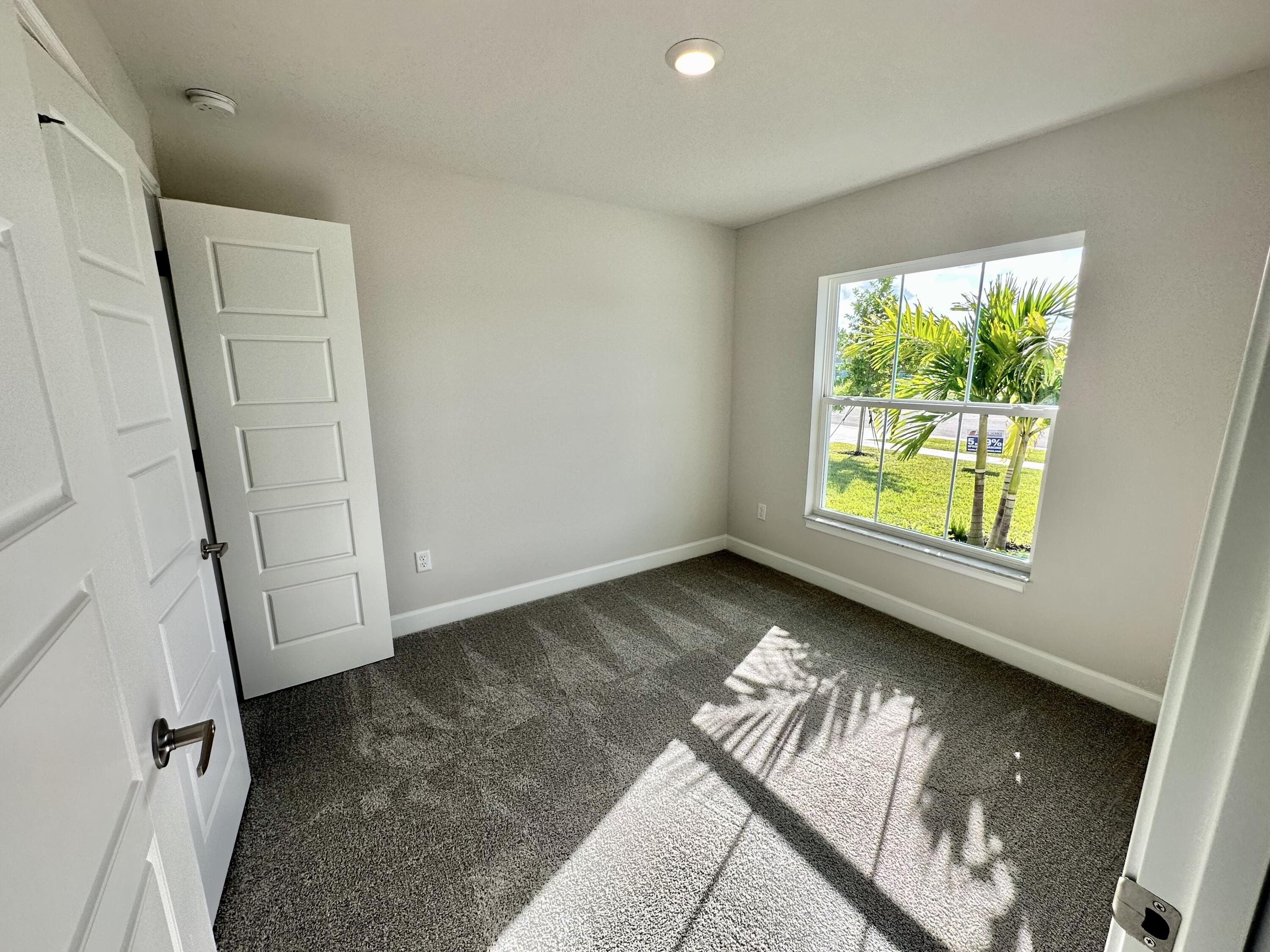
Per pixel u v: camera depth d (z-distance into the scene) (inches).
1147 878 17.5
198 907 33.0
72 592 22.2
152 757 28.5
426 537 114.0
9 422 19.1
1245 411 14.2
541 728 84.4
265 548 90.2
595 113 80.7
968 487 108.7
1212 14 57.1
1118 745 80.0
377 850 62.9
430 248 104.7
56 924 18.2
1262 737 14.3
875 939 53.0
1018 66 67.7
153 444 52.0
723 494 161.8
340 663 100.0
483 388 115.3
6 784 16.6
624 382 135.5
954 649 107.9
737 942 52.7
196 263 79.4
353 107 78.8
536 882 59.0
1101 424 86.2
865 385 126.0
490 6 56.6
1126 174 79.9
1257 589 14.2
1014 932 53.7
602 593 134.7
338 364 92.1
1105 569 88.3
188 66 67.8
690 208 128.5
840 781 73.3
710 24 59.6
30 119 22.9
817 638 112.0
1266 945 15.0
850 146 92.4
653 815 67.8
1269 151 68.6
